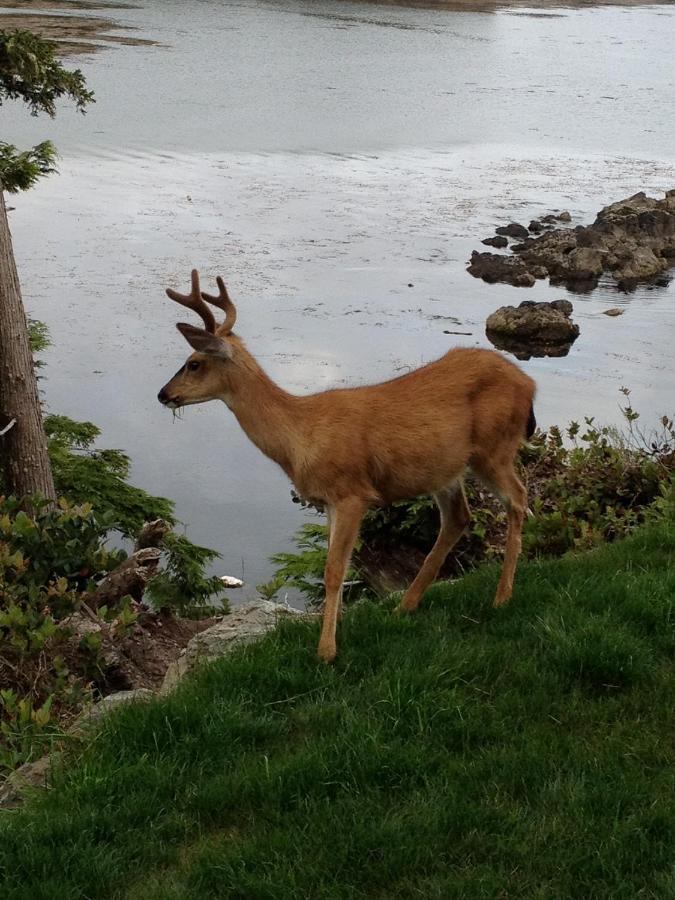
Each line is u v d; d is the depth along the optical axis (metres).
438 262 25.73
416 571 9.54
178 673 6.18
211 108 40.97
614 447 10.80
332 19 67.06
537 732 4.96
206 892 4.19
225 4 68.56
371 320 21.33
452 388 5.92
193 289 5.96
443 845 4.32
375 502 5.86
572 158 38.25
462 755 4.85
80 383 17.47
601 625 5.60
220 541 13.35
